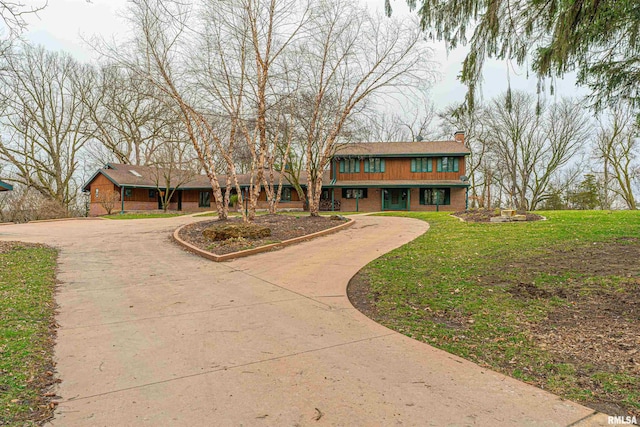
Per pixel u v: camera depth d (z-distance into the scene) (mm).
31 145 30859
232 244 10836
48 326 4555
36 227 18531
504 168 34906
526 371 3355
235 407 2762
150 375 3295
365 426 2504
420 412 2678
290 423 2549
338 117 18125
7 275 7254
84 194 35156
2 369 3303
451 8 5699
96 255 10188
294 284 6793
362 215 21641
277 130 17562
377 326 4617
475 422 2545
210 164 16188
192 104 14555
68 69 31375
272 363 3545
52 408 2734
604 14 4984
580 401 2834
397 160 29938
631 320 4309
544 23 5551
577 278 5918
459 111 6359
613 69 5703
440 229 13047
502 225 12711
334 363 3541
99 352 3807
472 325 4543
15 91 27734
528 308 4973
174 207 34625
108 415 2652
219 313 5160
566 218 13195
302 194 29797
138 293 6254
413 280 6621
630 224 10383
